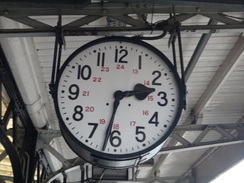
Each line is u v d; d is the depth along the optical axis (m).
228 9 2.33
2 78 3.77
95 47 2.35
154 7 2.69
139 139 2.08
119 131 2.10
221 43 4.33
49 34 2.55
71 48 4.13
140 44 2.36
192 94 5.48
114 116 2.13
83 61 2.30
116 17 2.65
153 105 2.19
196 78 5.05
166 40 4.10
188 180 8.49
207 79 5.07
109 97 2.20
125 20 2.64
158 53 2.33
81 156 2.18
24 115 4.57
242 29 2.68
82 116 2.13
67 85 2.22
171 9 2.71
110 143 2.06
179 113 2.16
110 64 2.31
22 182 4.18
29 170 4.80
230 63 4.50
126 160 2.08
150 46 2.36
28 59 3.73
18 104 4.29
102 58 2.32
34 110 4.58
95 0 3.17
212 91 5.14
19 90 4.13
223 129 5.21
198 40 4.20
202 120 6.07
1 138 3.72
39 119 4.88
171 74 2.28
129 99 2.19
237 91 5.44
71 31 2.53
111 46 2.36
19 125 4.82
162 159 7.70
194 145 5.10
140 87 2.23
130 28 2.54
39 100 4.58
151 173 8.94
